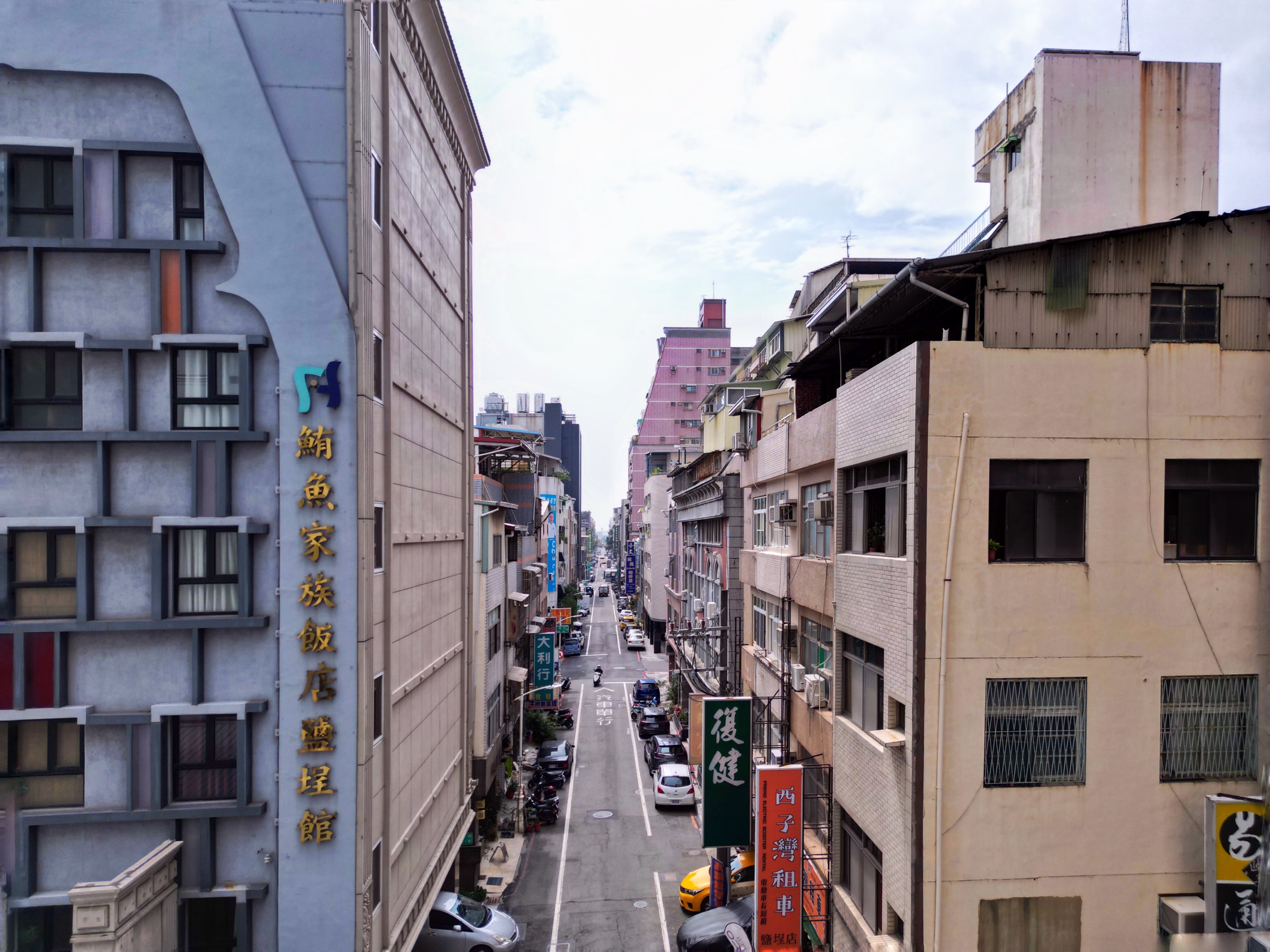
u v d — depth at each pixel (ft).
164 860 30.63
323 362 32.63
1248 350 31.09
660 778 87.66
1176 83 45.62
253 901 32.30
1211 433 30.83
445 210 50.52
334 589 32.37
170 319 33.09
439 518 48.80
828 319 55.77
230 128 32.81
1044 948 29.81
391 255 37.11
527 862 71.00
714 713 48.96
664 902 62.54
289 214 32.83
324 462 32.50
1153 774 30.27
